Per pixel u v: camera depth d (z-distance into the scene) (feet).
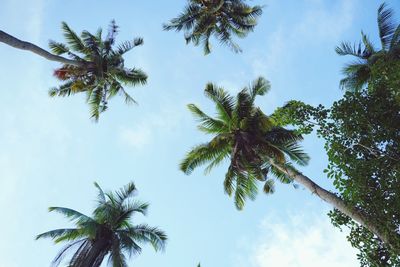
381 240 31.09
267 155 62.64
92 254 55.88
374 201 27.55
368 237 32.07
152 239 61.82
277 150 61.67
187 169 68.54
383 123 28.17
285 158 60.75
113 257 56.70
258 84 68.33
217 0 93.91
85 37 76.54
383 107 28.58
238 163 61.87
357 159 28.14
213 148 67.15
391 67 29.48
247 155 61.77
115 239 59.41
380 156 27.76
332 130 30.04
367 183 27.66
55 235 59.52
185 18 93.25
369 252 31.37
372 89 30.37
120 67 77.77
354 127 28.84
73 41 78.64
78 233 60.90
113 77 81.87
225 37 97.96
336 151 29.01
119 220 62.49
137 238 62.59
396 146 27.73
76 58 75.20
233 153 62.64
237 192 67.97
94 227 56.54
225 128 69.62
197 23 94.07
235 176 67.62
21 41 48.70
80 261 54.75
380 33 79.71
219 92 69.31
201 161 68.80
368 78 81.35
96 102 84.64
